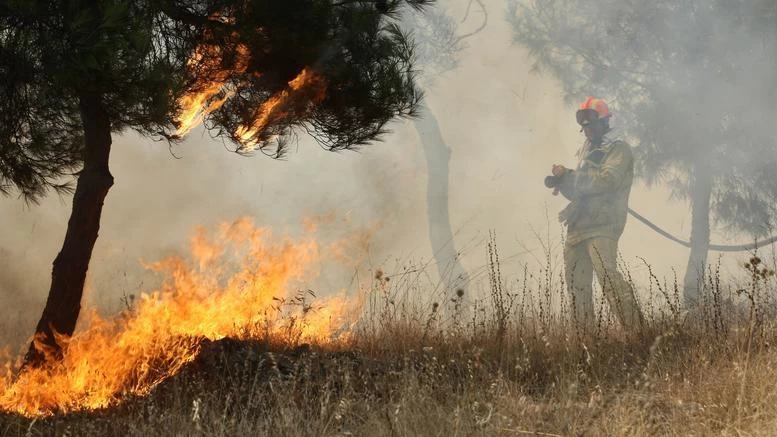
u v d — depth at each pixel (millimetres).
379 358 11312
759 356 9062
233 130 12602
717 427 7789
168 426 8062
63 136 12758
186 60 10781
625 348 11203
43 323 11000
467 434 7500
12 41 9117
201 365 9867
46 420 8766
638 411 7785
